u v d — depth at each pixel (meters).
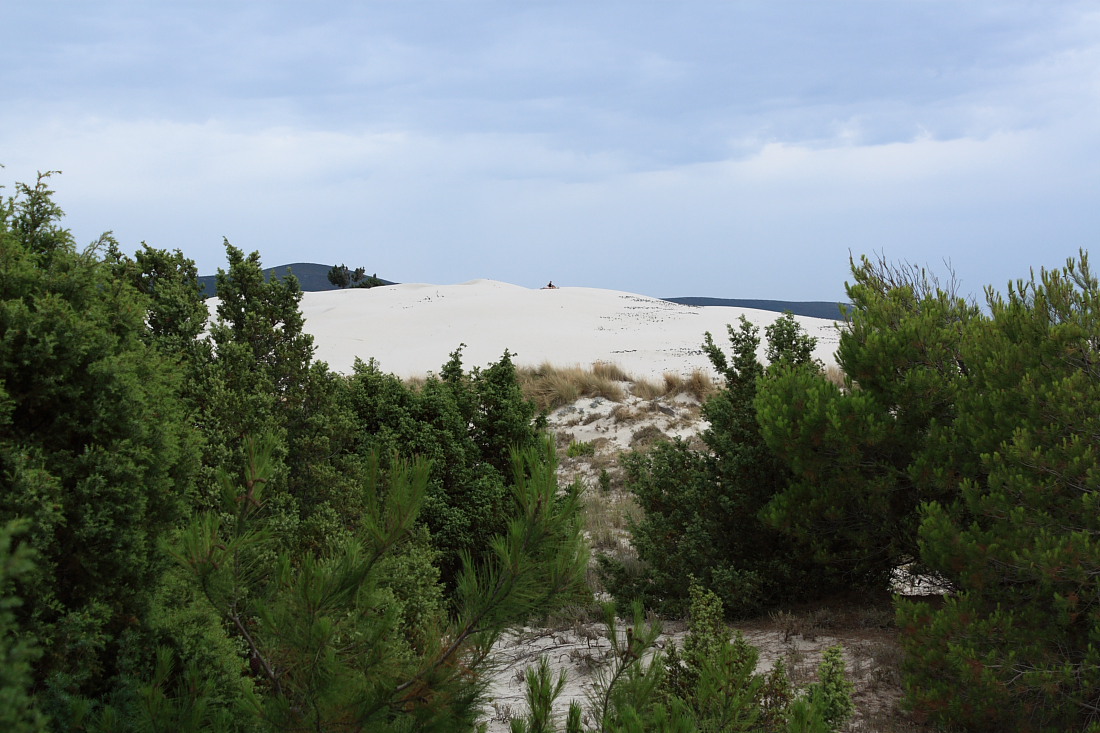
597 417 22.12
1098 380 5.88
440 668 3.26
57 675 3.10
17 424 3.47
